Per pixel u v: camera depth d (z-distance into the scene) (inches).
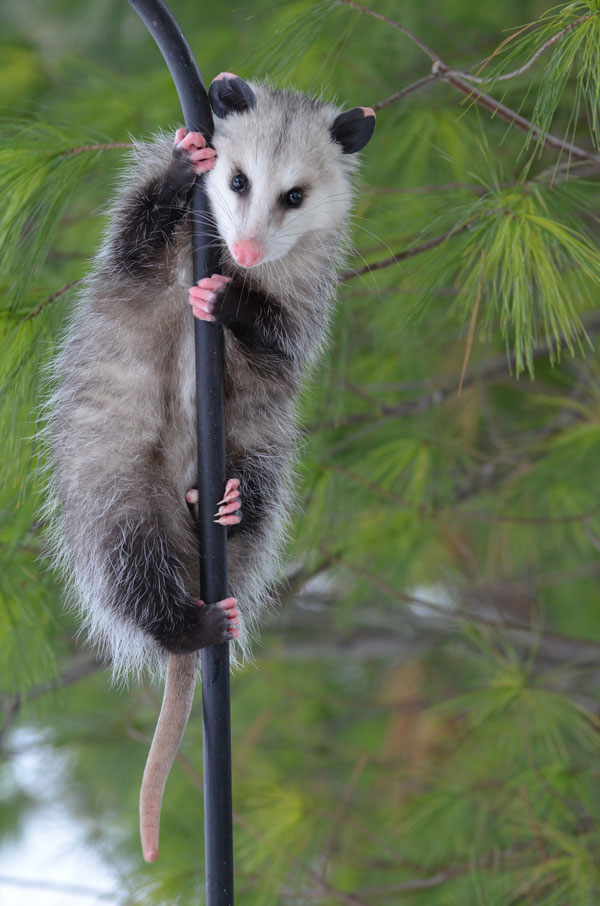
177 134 132.1
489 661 204.8
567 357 221.6
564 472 206.5
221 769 121.8
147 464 140.9
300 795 206.2
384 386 209.3
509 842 194.1
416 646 278.4
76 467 143.6
